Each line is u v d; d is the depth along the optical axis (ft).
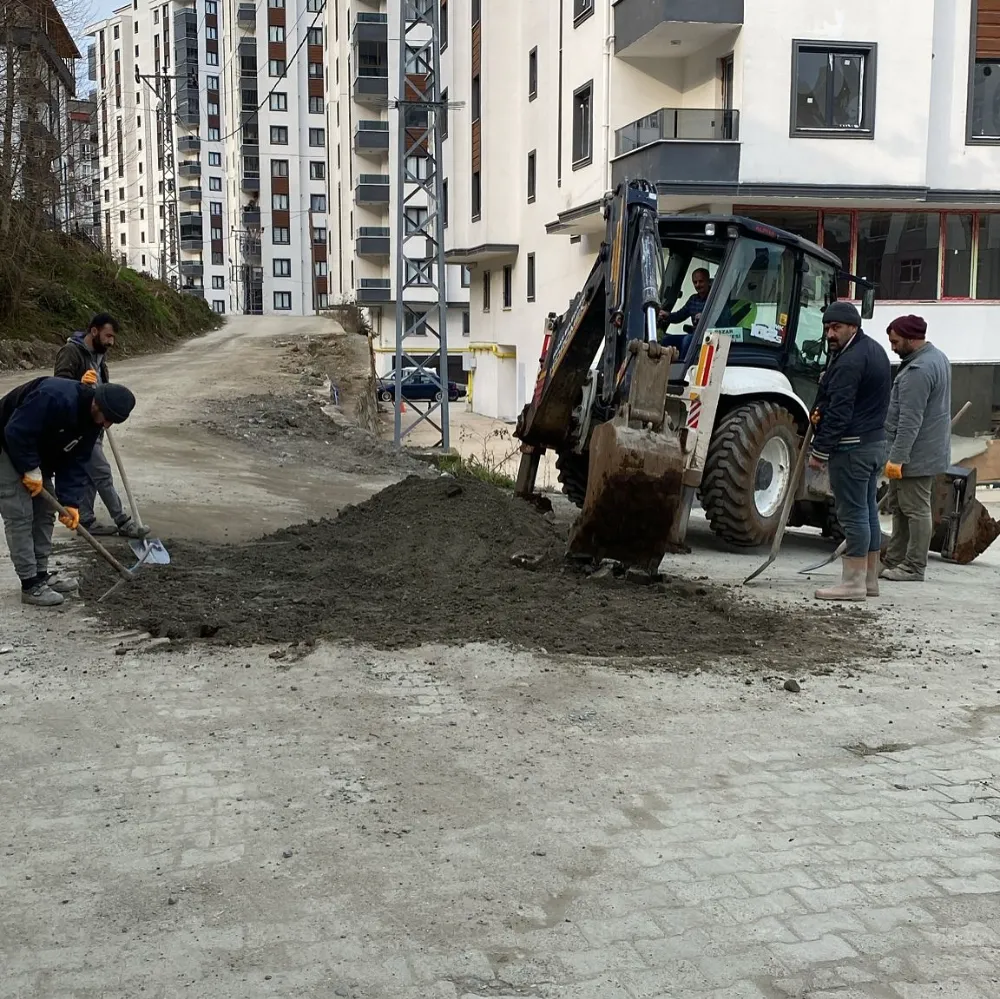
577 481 31.12
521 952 9.01
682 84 71.15
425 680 15.65
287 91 255.70
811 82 63.16
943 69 66.64
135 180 301.63
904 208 67.97
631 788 12.21
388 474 41.14
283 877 10.11
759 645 18.06
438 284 63.00
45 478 19.13
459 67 103.30
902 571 25.94
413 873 10.23
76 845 10.66
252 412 50.14
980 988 8.61
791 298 30.07
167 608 18.83
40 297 82.48
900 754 13.51
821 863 10.59
